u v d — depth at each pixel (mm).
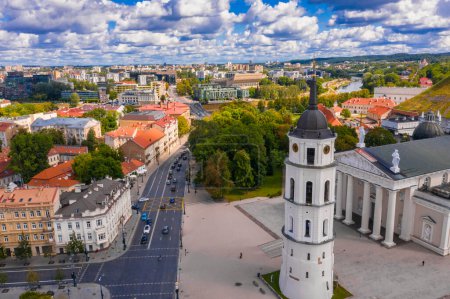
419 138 132000
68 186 135000
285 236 71875
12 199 96688
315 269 69438
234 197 134750
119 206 109938
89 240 97625
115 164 140250
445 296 74562
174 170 174000
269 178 154875
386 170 95062
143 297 78375
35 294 67250
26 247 92562
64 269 90375
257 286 80062
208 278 84062
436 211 90438
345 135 157250
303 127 65375
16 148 160250
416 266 85438
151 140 191125
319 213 67000
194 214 120812
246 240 101812
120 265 91312
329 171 66312
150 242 102688
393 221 93312
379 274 82312
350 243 96438
